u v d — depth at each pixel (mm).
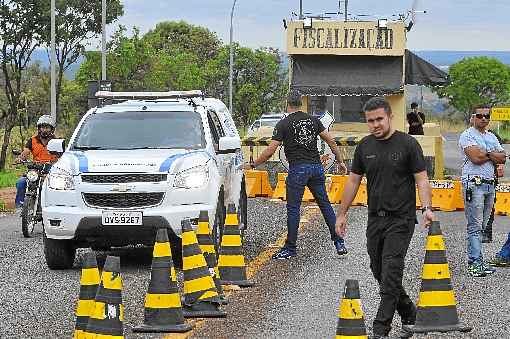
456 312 13078
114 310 11000
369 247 12586
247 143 34156
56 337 13000
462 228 25375
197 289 14172
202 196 18047
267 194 33750
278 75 88250
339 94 40844
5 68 51531
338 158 20125
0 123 57125
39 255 20625
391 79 41000
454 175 45031
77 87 66438
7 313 14562
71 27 53750
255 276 17516
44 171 23828
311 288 16344
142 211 17844
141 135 19391
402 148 12359
